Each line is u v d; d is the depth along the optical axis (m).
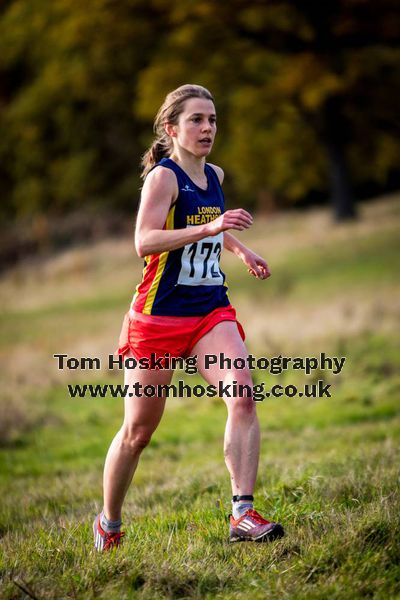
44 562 12.46
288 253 81.12
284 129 93.62
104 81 102.44
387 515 12.77
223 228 12.12
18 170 119.25
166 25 89.06
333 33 82.69
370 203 105.50
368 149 96.19
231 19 82.81
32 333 64.88
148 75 86.31
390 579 11.07
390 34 82.50
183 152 13.59
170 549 12.81
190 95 13.40
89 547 13.38
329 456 21.19
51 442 32.69
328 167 99.88
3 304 83.25
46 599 11.05
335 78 79.69
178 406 36.09
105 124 116.69
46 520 16.92
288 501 15.55
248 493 12.64
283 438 28.08
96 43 91.56
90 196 118.50
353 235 83.75
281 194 118.25
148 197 13.01
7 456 30.73
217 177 13.97
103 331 61.41
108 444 31.61
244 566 11.92
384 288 61.53
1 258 109.19
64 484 22.70
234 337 13.05
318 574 11.40
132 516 16.50
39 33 104.62
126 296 77.69
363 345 43.78
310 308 56.81
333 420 31.14
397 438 25.30
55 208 119.62
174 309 13.09
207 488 18.66
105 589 11.21
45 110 115.25
